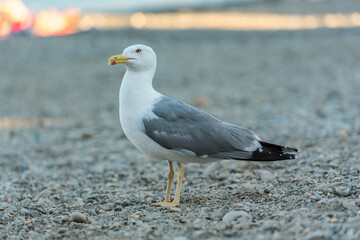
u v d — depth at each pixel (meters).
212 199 8.72
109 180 11.29
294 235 6.26
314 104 18.53
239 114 18.06
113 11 55.62
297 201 7.93
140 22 49.16
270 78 26.03
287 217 6.97
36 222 7.90
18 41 40.66
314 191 8.34
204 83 25.83
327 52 32.91
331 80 23.48
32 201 9.35
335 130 13.91
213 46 37.84
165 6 58.59
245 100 20.95
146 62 8.60
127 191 10.03
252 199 8.48
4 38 42.53
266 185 9.24
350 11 53.22
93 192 10.01
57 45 39.00
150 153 8.55
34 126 18.62
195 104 20.45
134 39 40.72
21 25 44.81
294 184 9.10
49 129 18.08
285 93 21.67
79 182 11.15
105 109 21.55
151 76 8.74
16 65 32.94
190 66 30.97
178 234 6.80
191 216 7.70
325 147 12.14
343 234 6.09
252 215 7.43
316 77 24.80
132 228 7.32
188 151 8.24
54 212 8.45
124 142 15.60
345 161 10.53
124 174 11.69
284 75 26.52
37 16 48.28
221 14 54.06
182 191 9.72
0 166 12.91
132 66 8.60
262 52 34.75
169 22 49.44
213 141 8.22
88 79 28.86
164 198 9.21
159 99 8.55
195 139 8.20
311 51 33.78
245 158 8.22
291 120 16.23
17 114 20.97
